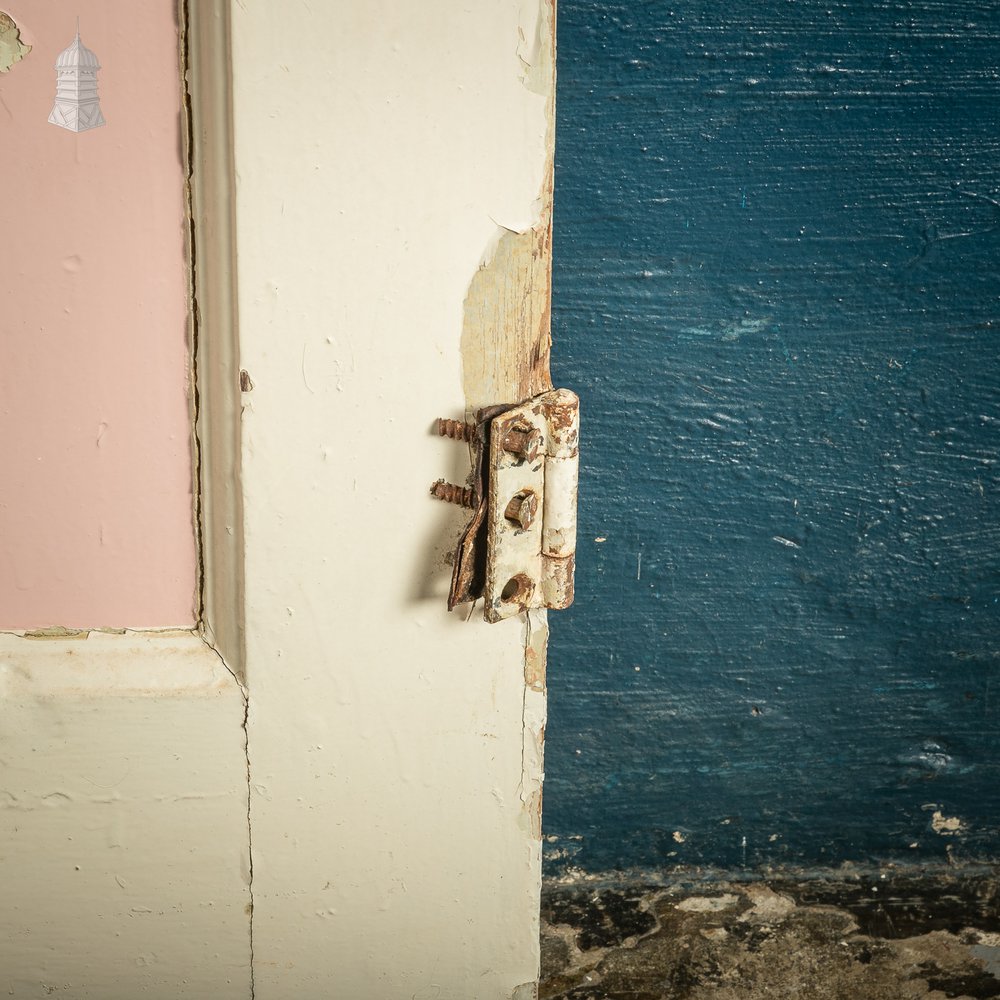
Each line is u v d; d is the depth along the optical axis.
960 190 1.57
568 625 1.72
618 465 1.65
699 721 1.78
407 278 1.03
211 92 0.99
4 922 1.19
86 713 1.12
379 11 0.97
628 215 1.55
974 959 1.70
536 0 0.98
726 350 1.61
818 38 1.50
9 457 1.08
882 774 1.82
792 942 1.72
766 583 1.71
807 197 1.56
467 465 1.08
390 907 1.22
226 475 1.08
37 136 1.01
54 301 1.05
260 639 1.11
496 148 1.01
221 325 1.04
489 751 1.17
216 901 1.20
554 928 1.74
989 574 1.73
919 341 1.62
